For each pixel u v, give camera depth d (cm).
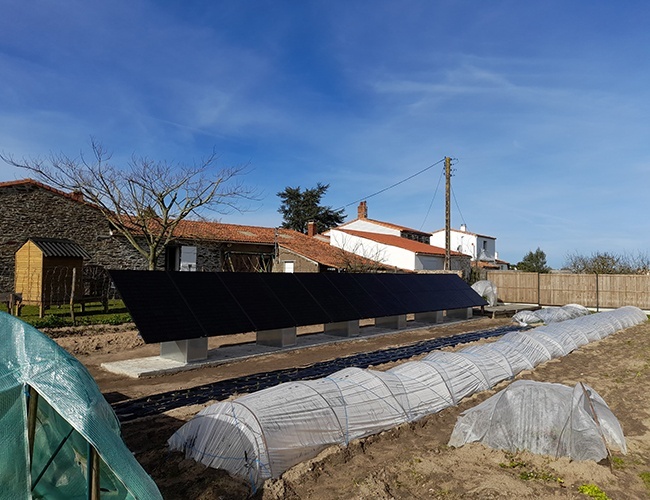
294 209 5925
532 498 547
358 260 3016
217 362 1202
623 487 589
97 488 389
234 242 2842
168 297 1159
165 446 645
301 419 636
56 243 1816
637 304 2827
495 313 2452
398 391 807
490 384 1018
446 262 2892
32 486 398
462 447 703
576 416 668
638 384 1084
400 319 1853
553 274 3089
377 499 536
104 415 428
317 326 1930
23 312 1691
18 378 393
